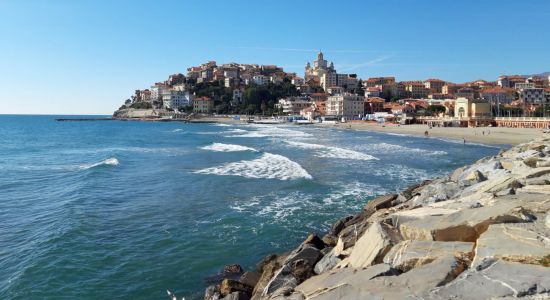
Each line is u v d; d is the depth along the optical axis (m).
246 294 12.16
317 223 20.59
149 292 13.24
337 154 52.06
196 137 95.62
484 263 7.27
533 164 19.66
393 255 8.88
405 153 54.59
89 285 13.59
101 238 18.16
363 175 35.09
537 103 176.25
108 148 66.75
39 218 21.78
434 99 198.50
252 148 62.16
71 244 17.19
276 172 36.16
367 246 10.02
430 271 7.54
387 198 20.50
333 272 9.06
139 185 30.78
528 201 11.20
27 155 56.75
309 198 25.97
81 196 26.64
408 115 165.75
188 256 16.25
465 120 122.19
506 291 6.29
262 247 17.36
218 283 13.81
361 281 7.71
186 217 21.69
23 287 13.31
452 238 9.42
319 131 120.38
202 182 31.70
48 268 14.72
